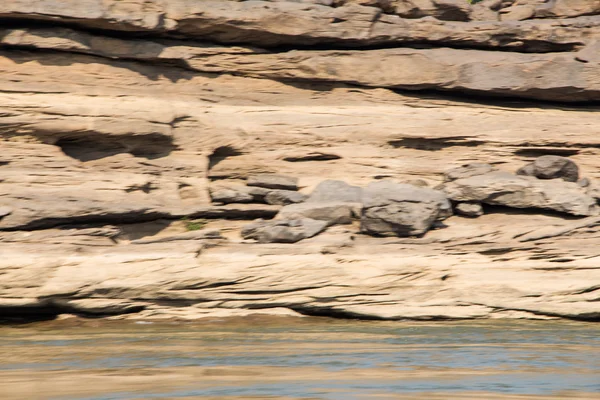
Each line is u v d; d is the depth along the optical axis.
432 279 78.12
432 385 48.31
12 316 76.31
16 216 77.38
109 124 86.38
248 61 97.25
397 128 97.19
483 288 78.06
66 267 73.94
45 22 89.19
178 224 86.12
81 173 84.31
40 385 47.66
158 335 68.50
